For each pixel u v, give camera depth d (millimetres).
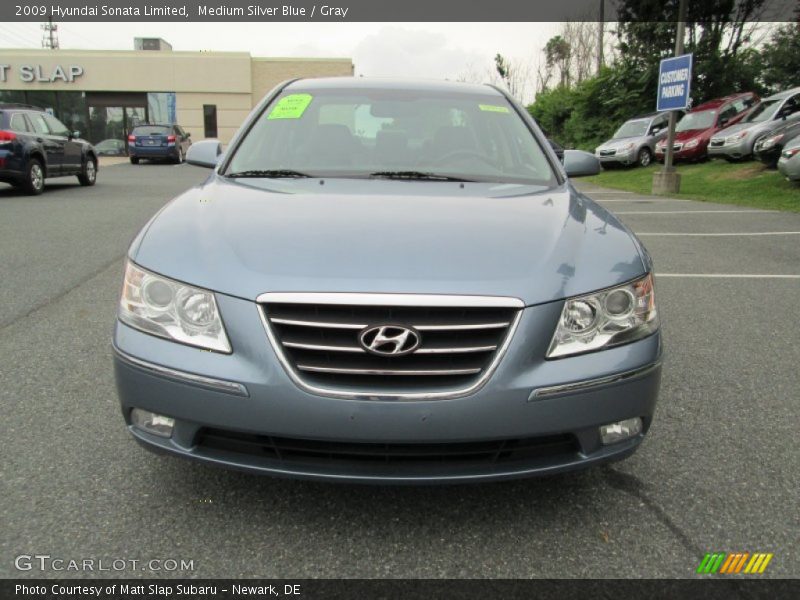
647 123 21391
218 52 30578
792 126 14391
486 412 2047
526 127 3701
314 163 3314
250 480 2584
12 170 11555
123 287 2328
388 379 2053
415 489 2551
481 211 2641
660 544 2250
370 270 2105
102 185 14758
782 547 2242
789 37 25594
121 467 2656
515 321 2092
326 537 2252
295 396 2033
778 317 4949
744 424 3166
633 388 2203
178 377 2111
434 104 3752
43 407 3193
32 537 2209
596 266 2275
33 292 5266
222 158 3455
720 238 8406
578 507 2455
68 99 30438
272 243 2271
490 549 2209
